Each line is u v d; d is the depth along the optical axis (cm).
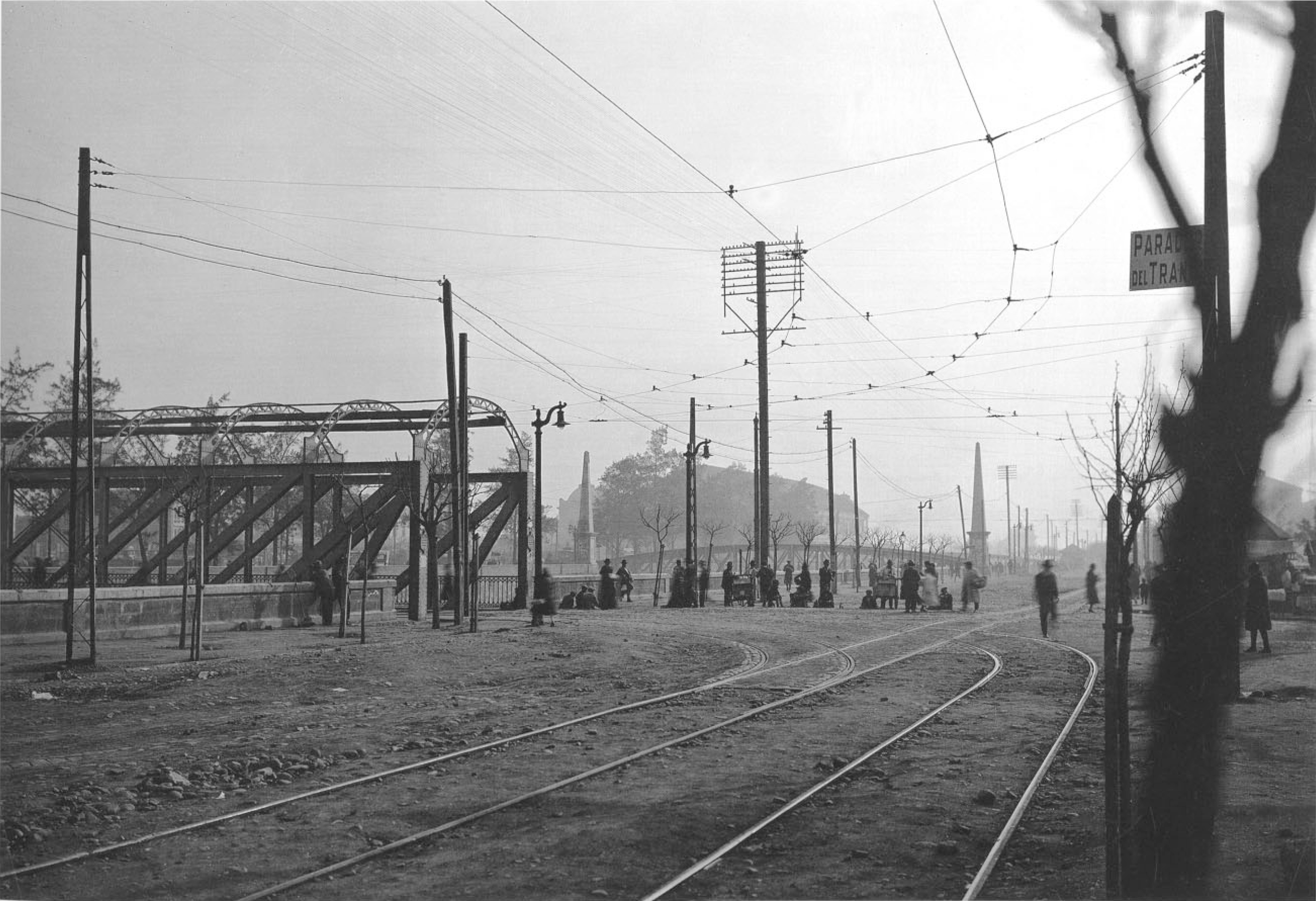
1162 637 696
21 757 1220
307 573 3872
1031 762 1180
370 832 889
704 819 926
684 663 2314
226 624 2953
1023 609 4762
